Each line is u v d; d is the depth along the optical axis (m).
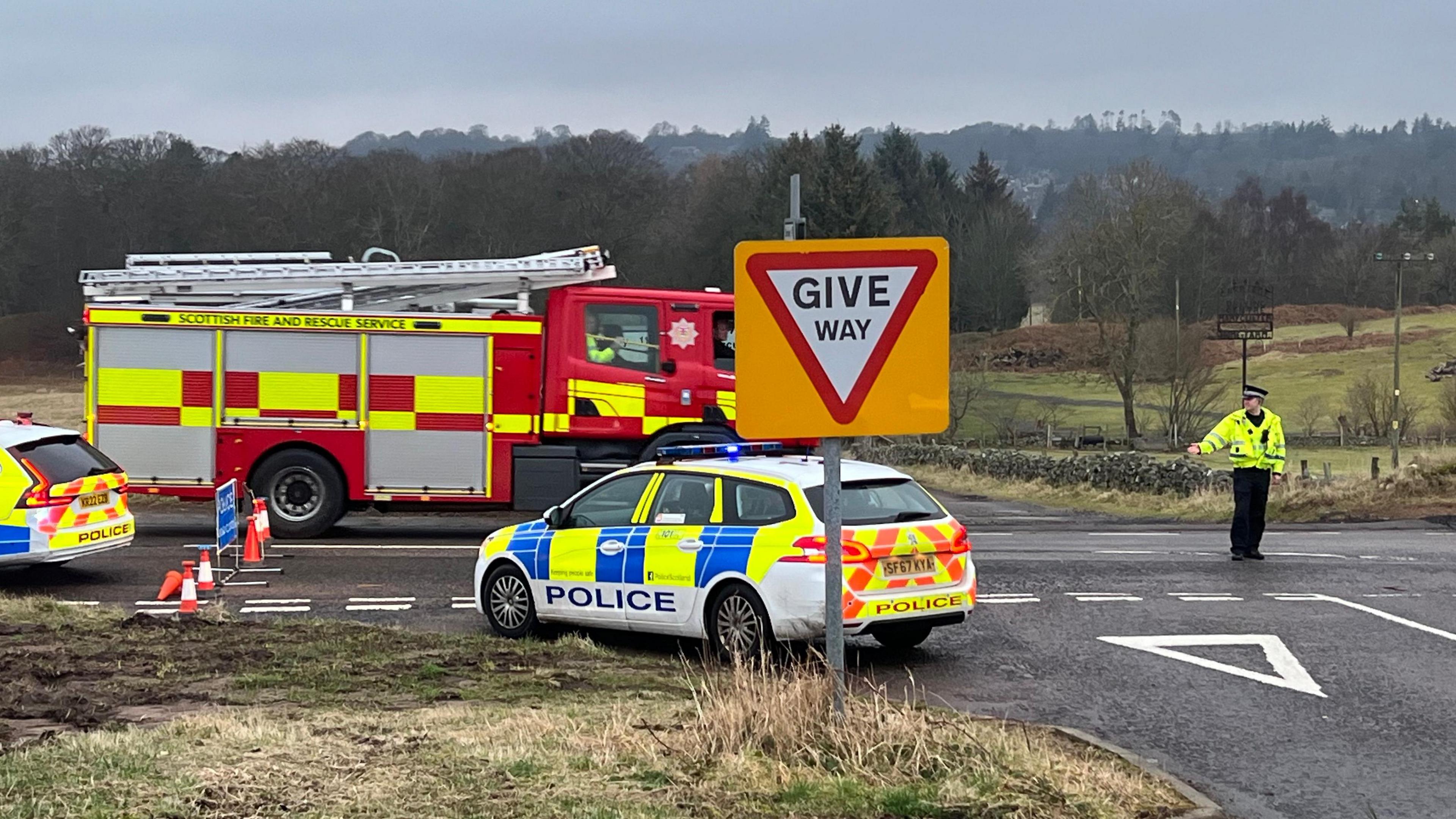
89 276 22.59
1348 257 144.00
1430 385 102.31
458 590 16.39
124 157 88.94
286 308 22.53
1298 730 10.07
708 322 21.22
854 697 9.34
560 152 92.38
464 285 22.16
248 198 86.19
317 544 20.64
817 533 11.85
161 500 27.81
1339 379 107.25
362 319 20.92
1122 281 79.38
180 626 13.19
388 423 20.98
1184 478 35.06
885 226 88.19
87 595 15.92
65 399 74.38
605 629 13.68
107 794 7.10
